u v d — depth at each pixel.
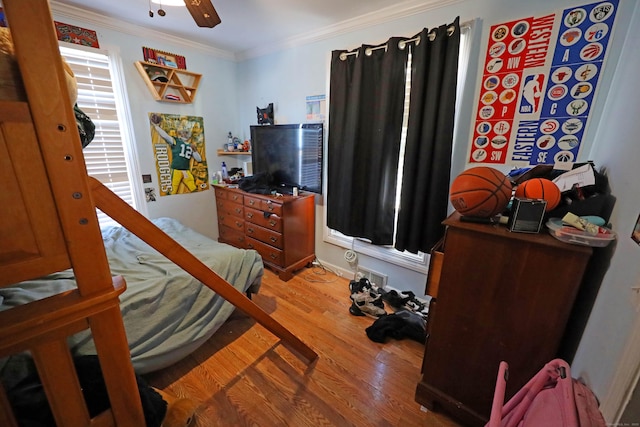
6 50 0.56
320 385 1.53
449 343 1.25
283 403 1.42
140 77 2.55
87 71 2.27
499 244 1.04
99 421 0.82
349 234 2.39
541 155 1.57
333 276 2.77
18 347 0.65
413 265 2.23
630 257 0.77
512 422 0.91
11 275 0.61
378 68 2.00
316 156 2.52
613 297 0.83
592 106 1.39
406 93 1.96
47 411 0.89
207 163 3.21
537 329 1.04
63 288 1.32
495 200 1.05
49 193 0.62
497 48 1.59
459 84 1.74
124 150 2.59
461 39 1.69
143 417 0.91
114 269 1.64
